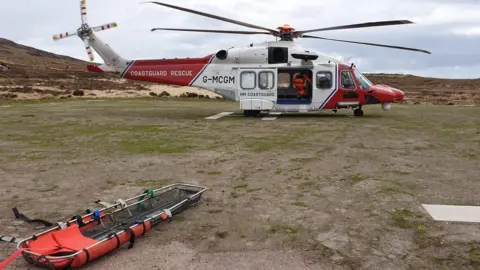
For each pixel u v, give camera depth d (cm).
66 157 866
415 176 707
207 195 593
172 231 458
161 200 539
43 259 356
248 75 1728
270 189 625
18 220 489
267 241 434
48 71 6259
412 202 562
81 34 1792
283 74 1772
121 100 2845
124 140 1092
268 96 1731
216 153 909
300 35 1719
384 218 501
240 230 463
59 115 1738
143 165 789
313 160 837
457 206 545
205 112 1983
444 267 377
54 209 531
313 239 439
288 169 756
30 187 636
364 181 672
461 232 457
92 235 418
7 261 348
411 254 403
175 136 1166
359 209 533
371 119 1659
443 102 3350
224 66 1747
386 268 375
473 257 396
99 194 599
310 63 1708
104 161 826
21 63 9338
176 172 733
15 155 887
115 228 436
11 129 1299
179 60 1789
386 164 803
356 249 414
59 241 389
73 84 4488
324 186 643
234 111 2056
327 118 1705
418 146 1011
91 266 372
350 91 1728
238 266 378
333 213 518
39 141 1073
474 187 638
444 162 824
